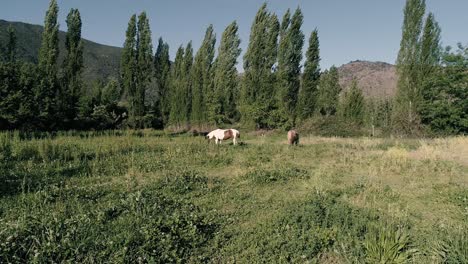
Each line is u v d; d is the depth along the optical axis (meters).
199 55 45.12
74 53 39.88
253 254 6.39
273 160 15.97
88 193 9.55
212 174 13.10
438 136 28.39
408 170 13.56
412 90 30.47
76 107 39.28
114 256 5.60
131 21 43.59
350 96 44.28
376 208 8.84
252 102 38.34
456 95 28.61
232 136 21.22
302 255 6.29
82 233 6.20
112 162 13.94
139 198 8.22
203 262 6.09
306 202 8.72
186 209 8.38
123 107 46.94
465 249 5.80
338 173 13.38
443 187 11.12
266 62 37.72
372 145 21.31
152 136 31.30
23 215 7.28
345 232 7.03
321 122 33.31
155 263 5.53
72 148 16.33
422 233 7.28
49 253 5.45
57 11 38.25
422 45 30.03
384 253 5.94
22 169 12.26
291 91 37.34
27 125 32.25
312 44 36.91
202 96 44.69
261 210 8.88
